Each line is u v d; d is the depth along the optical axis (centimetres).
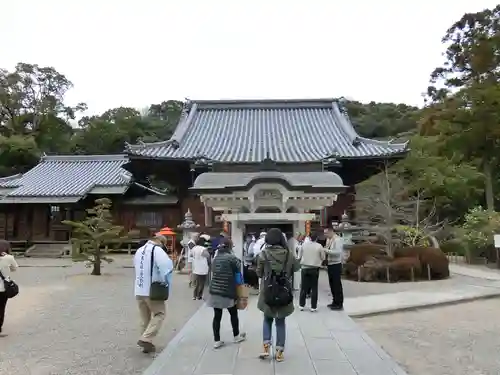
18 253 3216
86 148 6028
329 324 891
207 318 958
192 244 1608
